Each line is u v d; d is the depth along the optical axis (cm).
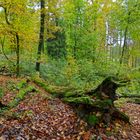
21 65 2433
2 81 1656
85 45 2544
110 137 912
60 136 870
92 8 2602
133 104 1605
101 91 1032
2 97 1229
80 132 907
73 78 2091
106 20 3303
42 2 2278
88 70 2203
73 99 1106
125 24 2248
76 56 2544
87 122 959
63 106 1117
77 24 2553
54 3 2309
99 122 960
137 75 2186
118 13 2273
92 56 2559
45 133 865
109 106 995
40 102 1188
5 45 2547
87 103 995
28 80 1722
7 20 1989
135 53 2677
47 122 952
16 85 1507
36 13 2227
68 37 2558
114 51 4556
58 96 1298
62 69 2542
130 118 1176
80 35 2542
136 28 2280
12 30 1989
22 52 2528
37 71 2273
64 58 3098
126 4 2230
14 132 822
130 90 2042
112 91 1027
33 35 2175
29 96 1296
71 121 971
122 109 1359
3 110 1005
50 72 2434
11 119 928
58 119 988
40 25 2359
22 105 1129
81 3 2509
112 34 3700
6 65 2477
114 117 1021
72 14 2497
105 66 2367
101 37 3203
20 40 2186
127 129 995
